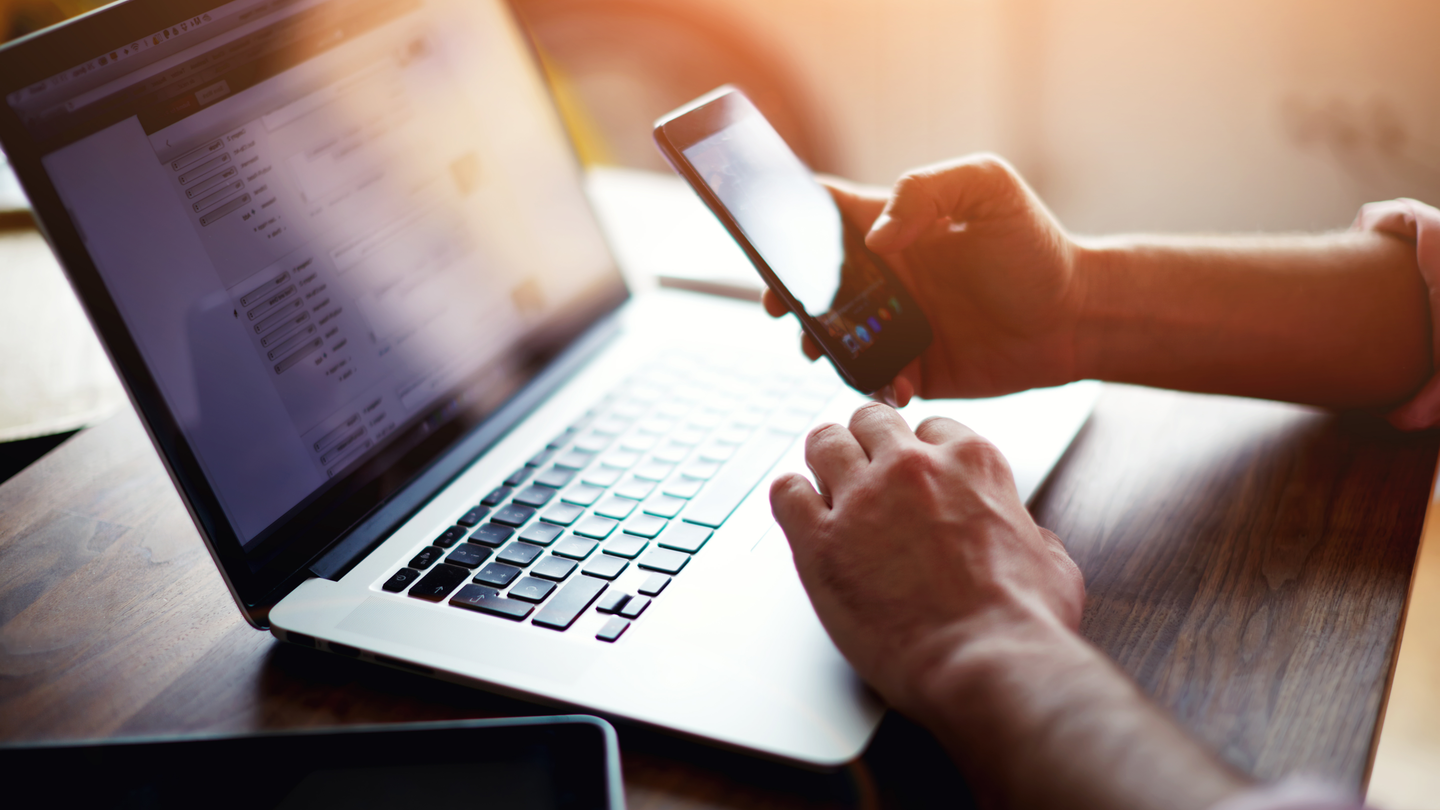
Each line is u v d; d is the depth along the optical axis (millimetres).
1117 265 661
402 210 631
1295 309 635
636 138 1987
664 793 399
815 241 657
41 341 842
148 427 470
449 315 648
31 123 453
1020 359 689
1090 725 345
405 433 602
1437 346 614
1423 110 1354
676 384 705
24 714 451
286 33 577
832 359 608
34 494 628
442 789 367
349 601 499
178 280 500
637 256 901
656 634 459
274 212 555
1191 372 668
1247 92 1484
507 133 718
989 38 1659
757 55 1843
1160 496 572
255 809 363
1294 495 565
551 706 434
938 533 431
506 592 496
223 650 491
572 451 629
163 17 515
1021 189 628
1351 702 422
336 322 577
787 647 447
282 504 522
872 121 1825
